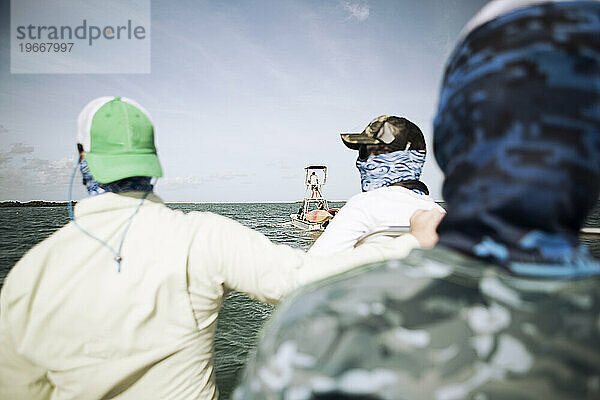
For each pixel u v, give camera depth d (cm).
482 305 51
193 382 134
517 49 54
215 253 131
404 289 54
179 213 141
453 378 47
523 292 51
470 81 57
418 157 201
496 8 59
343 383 47
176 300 128
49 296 122
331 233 197
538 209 51
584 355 48
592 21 55
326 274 133
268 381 52
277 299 133
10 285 124
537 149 51
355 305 53
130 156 138
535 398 47
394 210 187
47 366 124
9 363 124
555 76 52
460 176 58
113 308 123
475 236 55
